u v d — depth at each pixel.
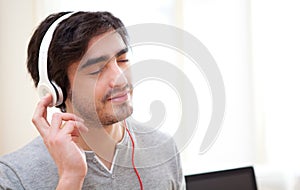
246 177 1.26
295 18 1.97
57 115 0.70
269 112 2.01
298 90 1.99
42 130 0.69
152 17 1.93
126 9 1.90
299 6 1.96
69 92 0.67
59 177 0.70
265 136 2.01
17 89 1.85
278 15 1.97
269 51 1.99
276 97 2.00
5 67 1.83
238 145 2.02
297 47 1.98
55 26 0.65
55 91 0.67
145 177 0.80
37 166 0.75
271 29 1.98
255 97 2.00
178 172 0.89
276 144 2.01
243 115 2.02
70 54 0.62
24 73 1.84
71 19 0.63
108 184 0.76
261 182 1.64
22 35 1.83
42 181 0.74
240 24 1.98
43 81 0.68
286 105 2.00
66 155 0.67
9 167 0.74
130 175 0.78
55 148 0.68
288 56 1.98
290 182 1.67
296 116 2.00
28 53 0.73
